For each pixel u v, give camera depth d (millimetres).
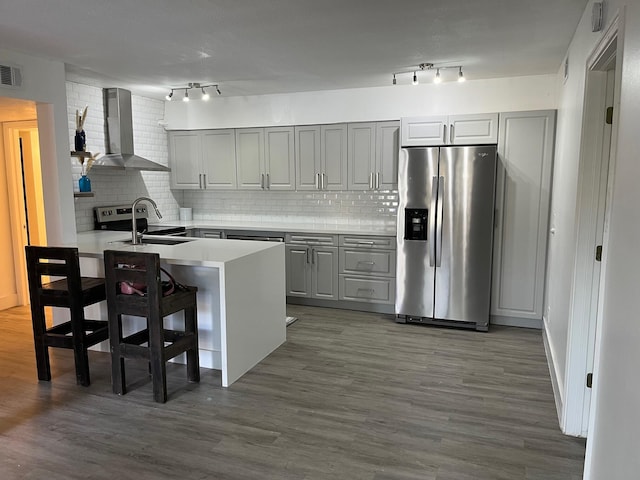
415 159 4371
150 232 5059
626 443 1363
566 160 3283
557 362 3146
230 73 4434
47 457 2363
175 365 3588
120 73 4406
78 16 2855
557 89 4324
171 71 4344
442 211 4332
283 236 5273
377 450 2426
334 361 3637
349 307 5141
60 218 4043
